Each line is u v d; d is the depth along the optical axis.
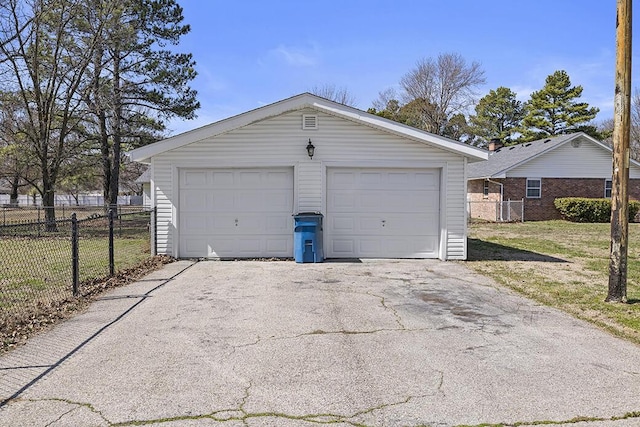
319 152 10.27
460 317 5.70
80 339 4.76
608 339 4.84
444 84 42.03
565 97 40.28
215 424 3.05
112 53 19.77
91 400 3.38
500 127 48.03
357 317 5.66
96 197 53.19
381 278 8.26
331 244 10.48
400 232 10.51
